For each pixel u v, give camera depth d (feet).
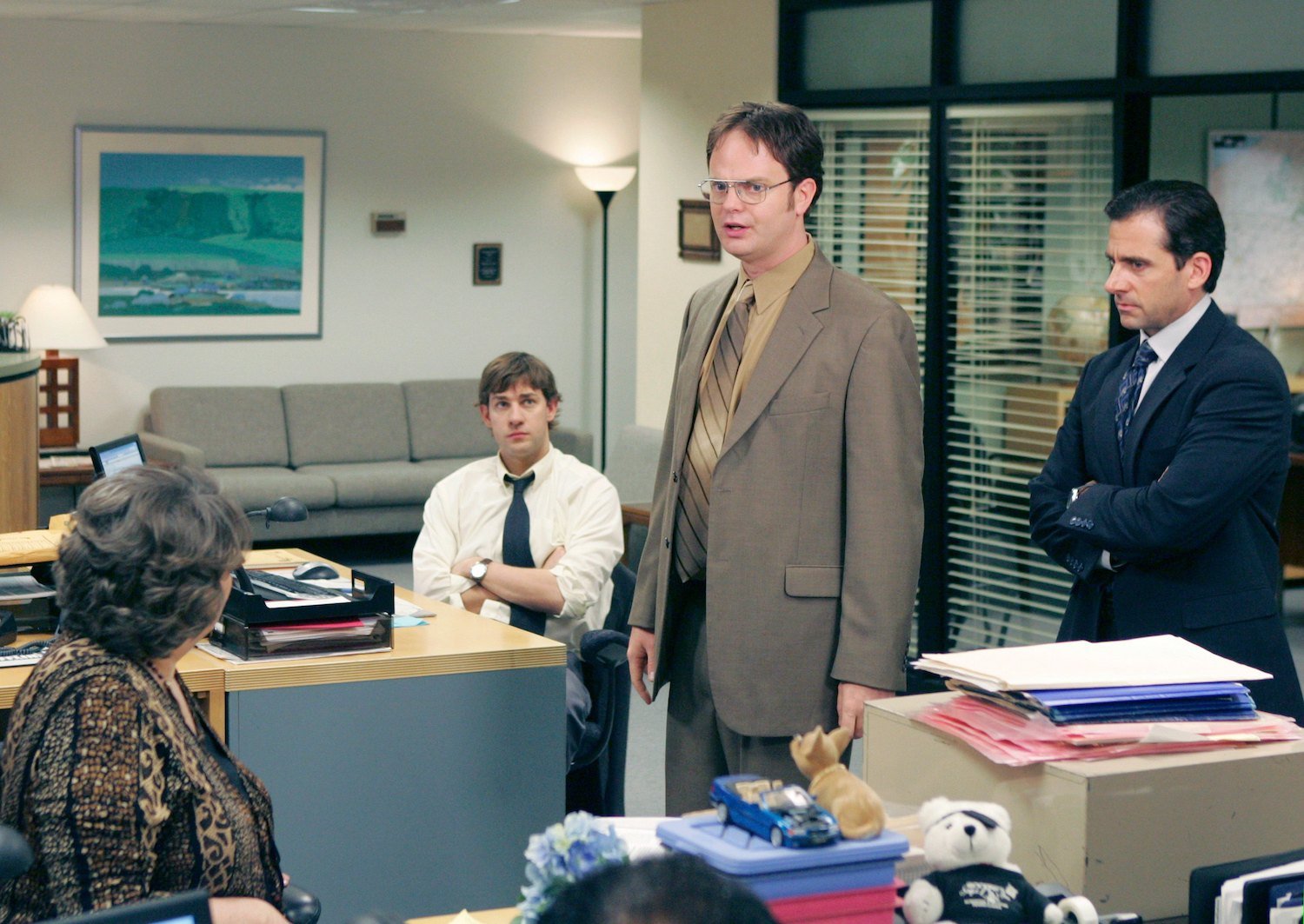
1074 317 16.84
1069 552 8.24
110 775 5.24
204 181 28.48
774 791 4.51
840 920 4.41
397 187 30.12
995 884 4.74
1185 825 5.21
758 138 7.46
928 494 18.43
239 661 9.27
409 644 9.98
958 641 18.54
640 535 20.85
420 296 30.55
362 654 9.61
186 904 4.05
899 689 7.49
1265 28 14.74
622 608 12.06
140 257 28.14
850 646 7.44
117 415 28.27
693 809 8.20
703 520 7.96
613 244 31.94
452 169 30.53
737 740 7.89
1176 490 7.55
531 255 31.40
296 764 9.36
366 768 9.55
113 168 27.73
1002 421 17.76
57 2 24.35
